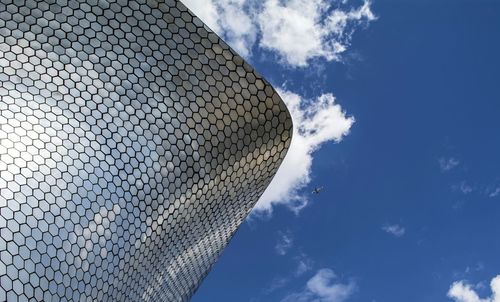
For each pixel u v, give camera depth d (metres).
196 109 16.25
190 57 16.02
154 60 15.77
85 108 14.57
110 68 15.22
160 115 15.79
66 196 13.20
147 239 15.54
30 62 14.14
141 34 15.59
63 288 12.33
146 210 15.27
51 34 14.53
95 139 14.45
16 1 14.22
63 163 13.51
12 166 12.59
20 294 11.30
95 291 13.39
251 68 16.17
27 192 12.48
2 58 13.84
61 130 13.91
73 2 14.87
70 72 14.62
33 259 11.86
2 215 11.80
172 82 15.98
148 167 15.33
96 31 15.12
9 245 11.58
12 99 13.55
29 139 13.23
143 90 15.62
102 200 14.01
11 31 14.08
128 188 14.76
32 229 12.16
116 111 15.09
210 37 15.95
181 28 15.83
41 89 14.07
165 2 15.62
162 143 15.71
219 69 16.17
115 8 15.31
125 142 15.02
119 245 14.33
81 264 12.97
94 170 14.09
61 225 12.77
